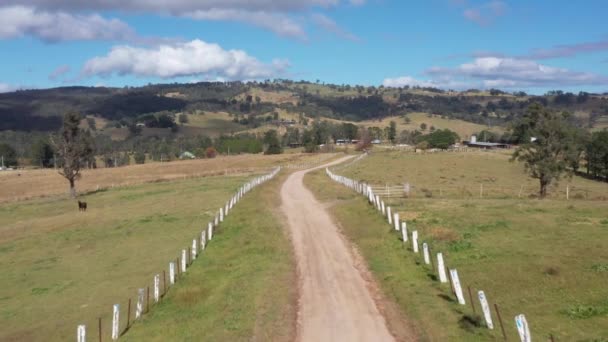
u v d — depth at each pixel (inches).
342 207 1643.7
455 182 2999.5
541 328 619.5
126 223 1743.4
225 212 1643.7
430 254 975.6
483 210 1391.5
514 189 2316.7
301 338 631.2
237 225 1448.1
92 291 1021.2
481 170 3983.8
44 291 1061.1
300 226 1379.2
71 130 2834.6
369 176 3270.2
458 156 5201.8
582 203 1471.5
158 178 3654.0
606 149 3378.4
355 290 813.9
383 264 945.5
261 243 1179.3
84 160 2910.9
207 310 776.9
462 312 683.4
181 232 1494.8
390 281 839.7
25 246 1547.7
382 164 4399.6
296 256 1049.5
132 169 4756.4
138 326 764.6
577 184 3038.9
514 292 753.0
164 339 681.0
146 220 1738.4
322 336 634.8
